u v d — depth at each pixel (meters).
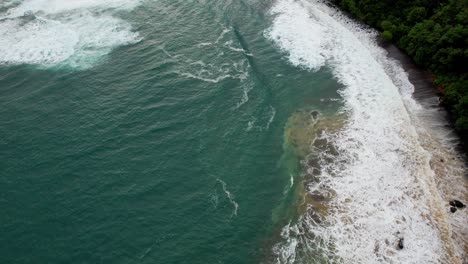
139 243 40.69
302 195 45.72
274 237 41.78
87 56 65.56
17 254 39.47
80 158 48.66
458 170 47.25
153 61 64.06
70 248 40.06
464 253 39.59
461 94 53.72
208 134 52.28
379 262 39.06
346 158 49.56
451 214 42.81
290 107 56.84
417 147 50.09
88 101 56.47
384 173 47.44
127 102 56.31
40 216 42.75
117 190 45.38
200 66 63.12
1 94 57.81
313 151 50.66
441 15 64.19
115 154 49.25
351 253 39.91
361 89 59.47
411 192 45.25
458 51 55.84
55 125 52.78
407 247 40.19
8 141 50.50
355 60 65.19
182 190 45.81
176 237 41.41
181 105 56.03
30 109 55.19
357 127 53.53
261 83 60.12
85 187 45.59
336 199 45.09
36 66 63.66
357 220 42.84
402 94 58.16
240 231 42.28
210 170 48.12
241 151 50.50
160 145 50.59
